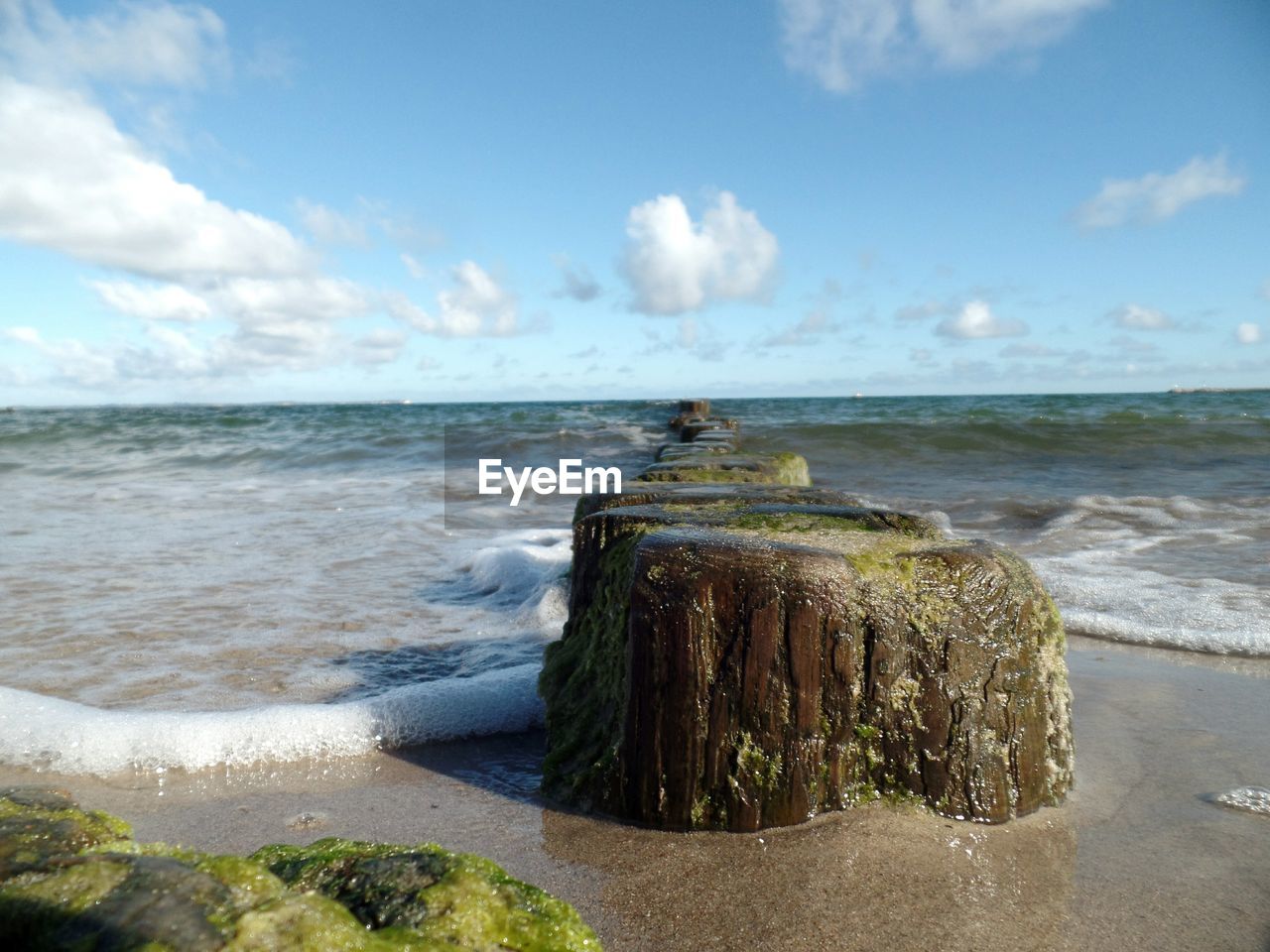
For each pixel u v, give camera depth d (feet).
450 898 4.08
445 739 10.04
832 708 7.48
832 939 6.04
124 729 9.67
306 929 3.36
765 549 7.50
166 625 14.89
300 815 8.09
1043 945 6.00
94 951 3.04
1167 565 19.70
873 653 7.52
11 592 17.33
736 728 7.40
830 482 38.58
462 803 8.30
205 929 3.20
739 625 7.36
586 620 9.45
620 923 6.22
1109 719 10.57
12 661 12.71
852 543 8.15
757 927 6.17
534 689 10.83
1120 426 56.49
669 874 6.84
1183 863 7.09
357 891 4.17
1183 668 12.71
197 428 71.15
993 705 7.68
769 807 7.38
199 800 8.44
